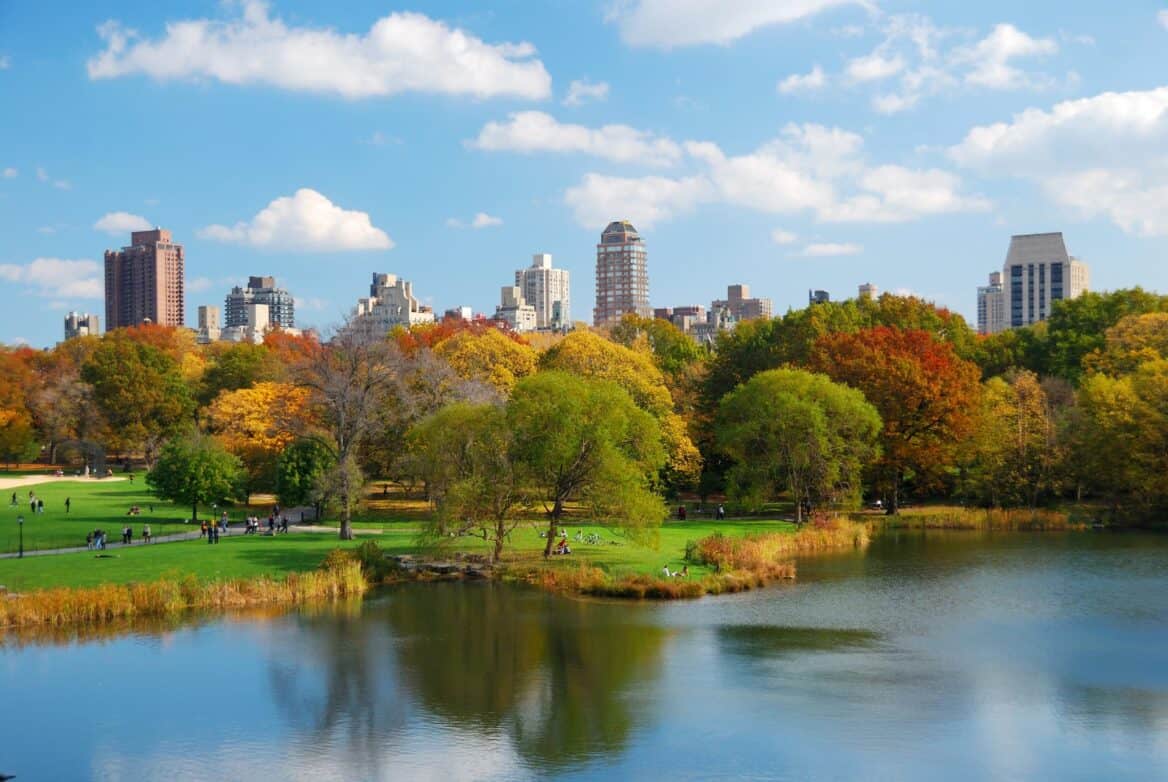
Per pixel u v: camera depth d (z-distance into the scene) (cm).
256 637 4975
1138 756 3400
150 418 14338
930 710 3869
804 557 7588
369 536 7938
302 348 12850
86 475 14512
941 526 9481
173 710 3888
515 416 6681
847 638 4966
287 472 8769
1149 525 9362
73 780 3238
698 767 3319
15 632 5066
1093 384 9806
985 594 6053
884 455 9794
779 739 3559
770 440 8762
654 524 6656
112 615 5384
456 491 6488
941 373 9900
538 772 3288
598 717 3797
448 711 3875
